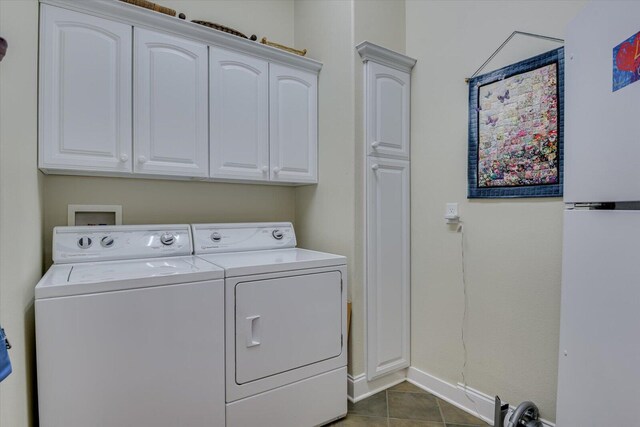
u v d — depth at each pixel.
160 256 1.76
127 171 1.63
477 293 1.84
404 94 2.18
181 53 1.77
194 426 1.36
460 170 1.93
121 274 1.32
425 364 2.11
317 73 2.25
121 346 1.22
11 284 0.96
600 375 0.91
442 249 2.02
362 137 2.00
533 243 1.61
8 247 0.94
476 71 1.85
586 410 0.97
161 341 1.29
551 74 1.54
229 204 2.25
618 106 0.85
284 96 2.12
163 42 1.72
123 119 1.61
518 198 1.67
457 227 1.94
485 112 1.80
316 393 1.70
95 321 1.17
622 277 0.83
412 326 2.20
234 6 2.27
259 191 2.38
